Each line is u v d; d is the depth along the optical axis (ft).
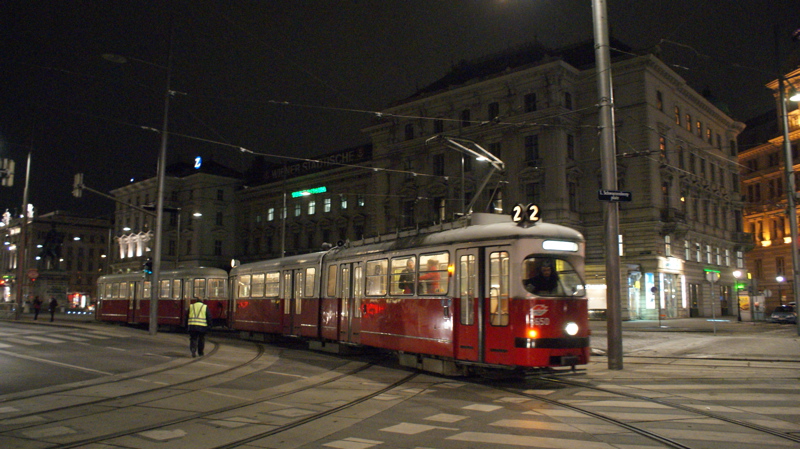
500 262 41.22
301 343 76.59
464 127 165.17
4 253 346.54
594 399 34.71
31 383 42.24
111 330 97.55
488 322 41.47
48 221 336.29
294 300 69.82
